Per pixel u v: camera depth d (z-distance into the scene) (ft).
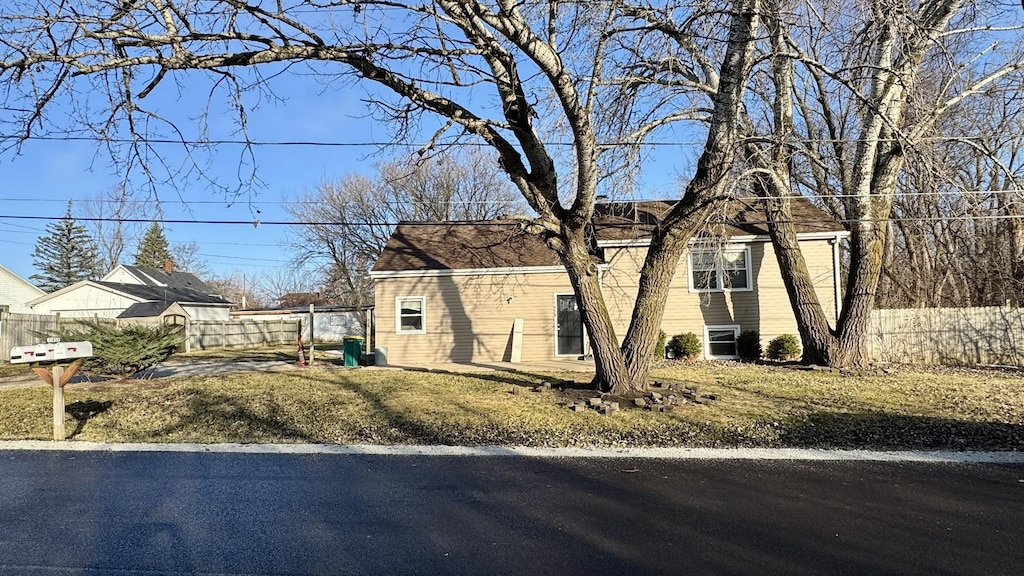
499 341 56.95
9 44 22.02
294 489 17.60
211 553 12.74
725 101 28.50
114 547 13.14
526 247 60.59
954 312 51.16
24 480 18.88
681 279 55.52
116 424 28.35
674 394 31.50
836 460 20.38
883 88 39.83
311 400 33.30
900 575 11.31
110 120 26.13
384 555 12.52
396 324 57.77
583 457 21.18
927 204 61.36
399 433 25.45
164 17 23.43
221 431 26.58
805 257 54.08
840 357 44.68
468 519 14.75
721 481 17.94
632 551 12.57
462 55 27.58
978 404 29.96
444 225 69.10
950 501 15.87
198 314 121.49
